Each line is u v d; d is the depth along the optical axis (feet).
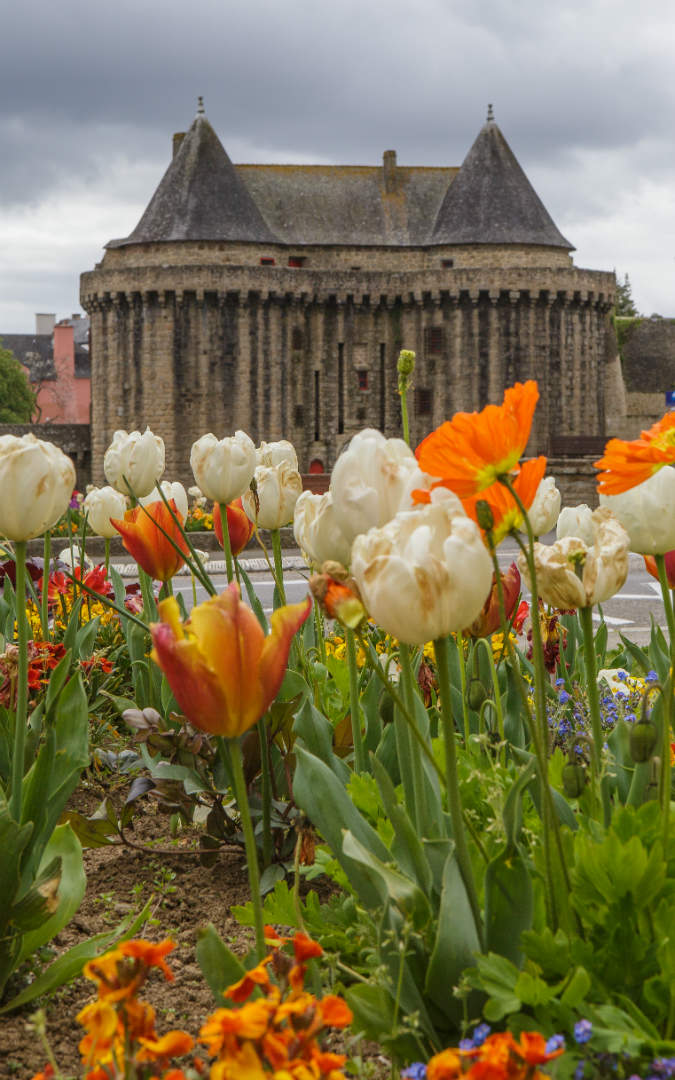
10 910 9.90
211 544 93.66
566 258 249.96
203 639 7.00
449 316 242.17
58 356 398.01
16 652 14.55
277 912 10.85
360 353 244.83
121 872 14.07
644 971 8.20
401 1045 8.07
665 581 9.62
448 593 6.70
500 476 7.48
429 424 244.42
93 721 19.39
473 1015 8.18
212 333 237.04
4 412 311.88
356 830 8.91
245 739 13.24
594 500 169.89
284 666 7.31
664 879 8.47
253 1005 6.09
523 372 240.73
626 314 416.05
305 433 244.01
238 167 255.50
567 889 8.25
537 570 8.68
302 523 9.31
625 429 272.10
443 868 8.46
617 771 10.69
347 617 7.13
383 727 12.87
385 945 8.10
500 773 10.65
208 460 13.53
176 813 14.46
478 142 250.98
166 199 243.81
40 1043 9.71
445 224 246.68
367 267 248.32
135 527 13.43
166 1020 10.05
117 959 6.66
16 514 9.53
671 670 8.81
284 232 248.11
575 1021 7.53
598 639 20.75
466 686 13.08
